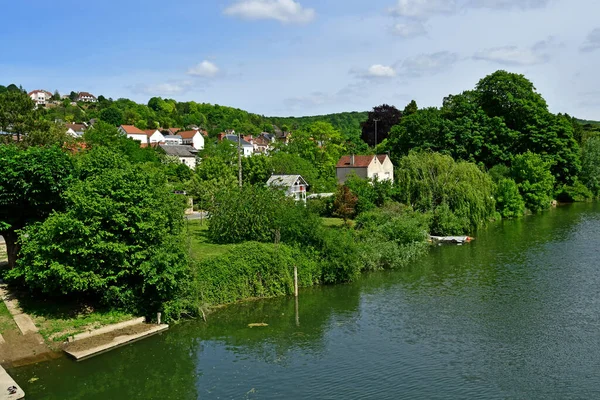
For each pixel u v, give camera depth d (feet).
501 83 284.20
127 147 265.54
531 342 89.97
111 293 97.96
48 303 99.25
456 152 271.08
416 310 108.06
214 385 76.23
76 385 75.66
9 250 107.24
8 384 72.84
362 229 161.48
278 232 130.00
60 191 104.73
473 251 163.73
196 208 219.61
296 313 107.86
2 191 100.32
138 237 96.37
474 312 105.91
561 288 120.67
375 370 80.28
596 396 71.41
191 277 105.50
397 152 315.17
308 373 79.66
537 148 281.95
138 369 81.46
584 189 297.53
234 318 104.83
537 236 186.50
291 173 261.03
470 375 78.07
